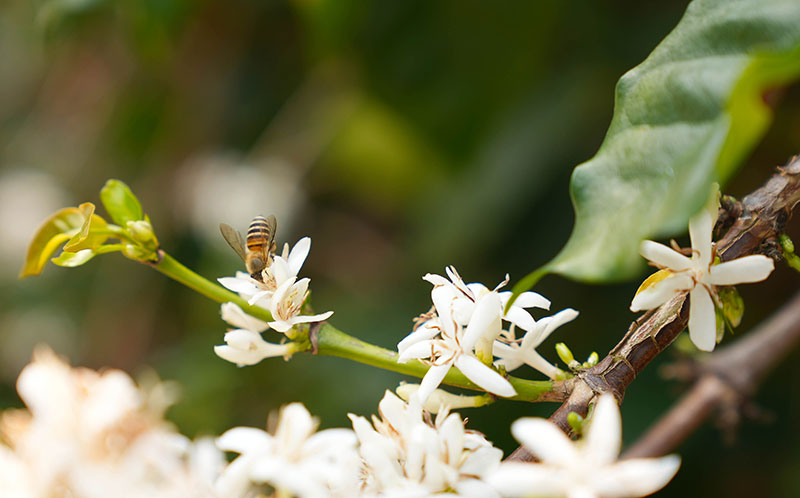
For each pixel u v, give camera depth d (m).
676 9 0.81
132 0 0.78
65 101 1.30
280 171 1.11
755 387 0.58
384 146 1.04
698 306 0.42
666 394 0.78
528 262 0.88
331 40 0.88
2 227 1.30
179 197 1.16
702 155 0.37
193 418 0.93
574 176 0.39
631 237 0.37
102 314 1.21
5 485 0.38
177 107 1.11
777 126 0.75
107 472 0.38
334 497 0.40
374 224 1.18
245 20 1.02
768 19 0.38
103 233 0.45
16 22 1.27
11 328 1.25
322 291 1.12
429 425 0.42
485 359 0.43
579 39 0.85
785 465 0.76
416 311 0.93
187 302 1.16
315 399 0.91
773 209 0.43
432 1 0.84
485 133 0.90
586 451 0.37
